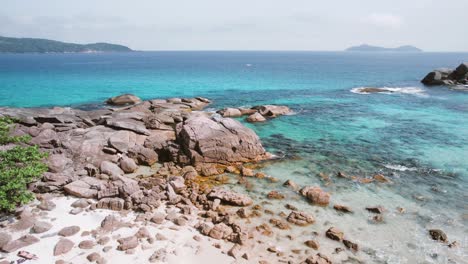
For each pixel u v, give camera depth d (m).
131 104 47.22
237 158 25.20
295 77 91.44
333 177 22.84
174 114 36.66
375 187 21.27
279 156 26.92
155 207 17.55
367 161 26.05
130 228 15.16
